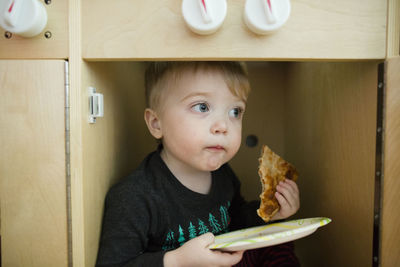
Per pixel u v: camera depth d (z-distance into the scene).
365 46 0.51
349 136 0.66
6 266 0.51
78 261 0.51
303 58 0.51
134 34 0.49
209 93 0.64
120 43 0.49
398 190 0.54
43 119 0.50
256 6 0.47
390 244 0.54
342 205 0.70
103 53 0.49
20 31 0.46
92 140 0.55
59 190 0.50
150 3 0.49
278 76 1.24
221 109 0.66
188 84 0.64
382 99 0.53
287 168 0.78
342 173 0.70
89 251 0.54
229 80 0.66
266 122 1.25
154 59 0.50
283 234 0.51
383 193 0.54
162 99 0.69
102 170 0.62
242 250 0.56
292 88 1.12
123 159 0.80
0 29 0.49
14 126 0.50
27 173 0.50
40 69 0.49
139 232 0.62
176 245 0.69
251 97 1.24
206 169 0.66
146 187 0.67
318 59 0.52
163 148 0.78
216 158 0.65
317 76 0.86
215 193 0.78
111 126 0.69
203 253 0.53
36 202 0.50
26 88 0.49
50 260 0.51
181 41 0.49
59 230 0.50
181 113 0.65
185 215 0.69
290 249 0.84
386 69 0.52
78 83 0.49
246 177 1.25
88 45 0.49
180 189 0.71
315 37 0.50
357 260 0.63
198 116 0.64
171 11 0.49
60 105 0.49
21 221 0.50
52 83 0.49
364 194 0.60
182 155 0.66
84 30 0.49
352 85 0.64
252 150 1.25
